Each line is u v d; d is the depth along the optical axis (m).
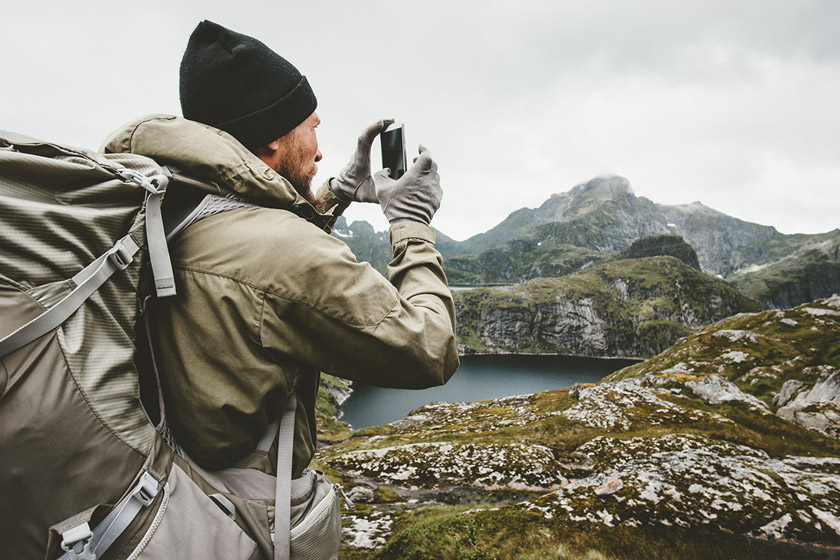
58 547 0.91
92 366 0.97
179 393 1.25
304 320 1.29
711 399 44.72
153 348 1.27
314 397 1.68
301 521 1.42
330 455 40.97
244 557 1.23
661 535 13.02
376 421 125.38
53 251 0.91
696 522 13.72
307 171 1.87
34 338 0.88
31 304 0.88
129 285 1.07
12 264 0.87
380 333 1.31
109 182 1.03
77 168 0.97
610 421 40.31
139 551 1.00
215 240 1.27
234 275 1.24
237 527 1.25
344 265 1.32
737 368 89.06
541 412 54.31
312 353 1.38
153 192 1.09
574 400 54.28
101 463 0.96
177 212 1.29
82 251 0.96
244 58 1.56
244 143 1.67
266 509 1.34
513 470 30.97
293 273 1.25
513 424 50.44
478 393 163.62
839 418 39.72
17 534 0.90
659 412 41.38
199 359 1.25
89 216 0.95
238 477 1.37
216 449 1.30
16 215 0.85
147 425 1.12
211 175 1.30
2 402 0.84
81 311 0.96
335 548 1.59
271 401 1.38
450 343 1.57
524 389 170.62
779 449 31.25
